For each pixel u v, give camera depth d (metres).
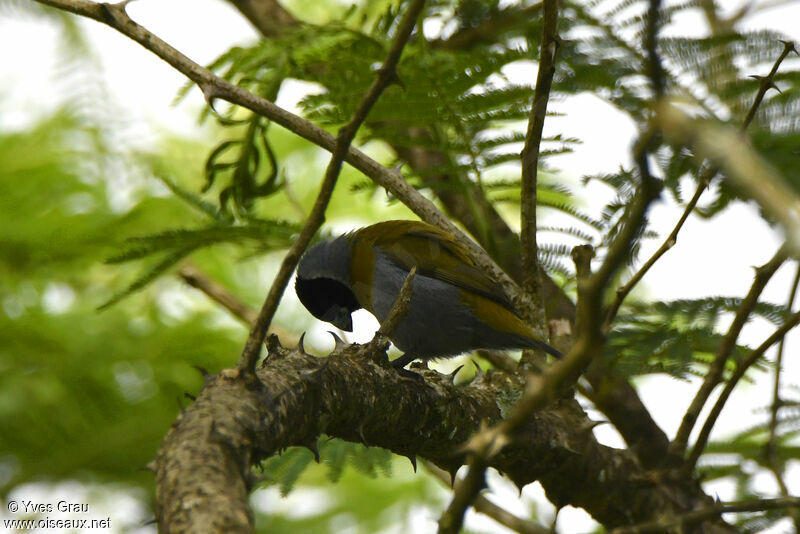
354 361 7.22
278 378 6.22
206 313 14.31
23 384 12.80
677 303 8.05
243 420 5.44
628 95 8.95
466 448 4.66
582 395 10.50
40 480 12.88
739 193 7.96
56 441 12.87
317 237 11.73
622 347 7.73
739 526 8.95
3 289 13.44
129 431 13.08
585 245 8.61
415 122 9.61
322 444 10.17
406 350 11.46
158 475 4.96
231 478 4.92
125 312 13.85
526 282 9.25
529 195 8.63
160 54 8.34
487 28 11.05
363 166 9.27
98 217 13.66
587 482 8.50
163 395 13.40
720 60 8.85
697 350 8.47
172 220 13.92
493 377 8.91
